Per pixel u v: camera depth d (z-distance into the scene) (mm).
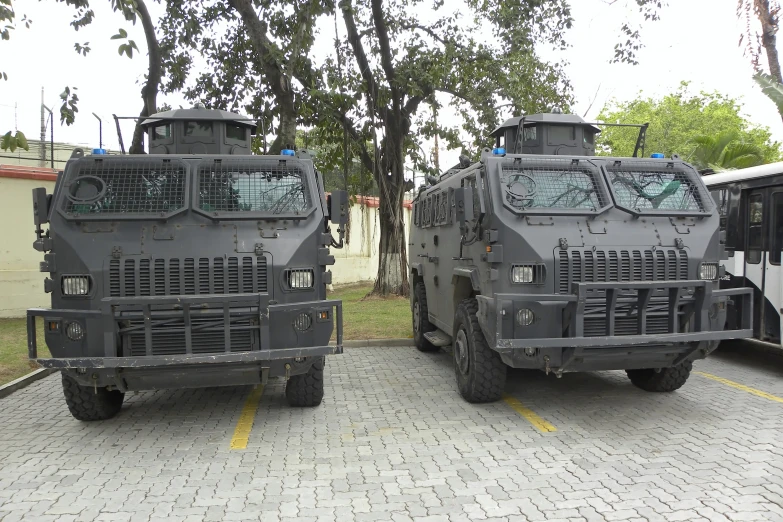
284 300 5836
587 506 4211
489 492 4469
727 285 9031
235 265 5789
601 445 5461
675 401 6895
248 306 5688
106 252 5707
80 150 6348
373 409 6734
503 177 6480
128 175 6203
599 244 6137
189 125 7629
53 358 5328
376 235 26047
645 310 5820
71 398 6117
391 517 4086
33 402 7293
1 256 13773
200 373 5605
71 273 5672
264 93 15406
